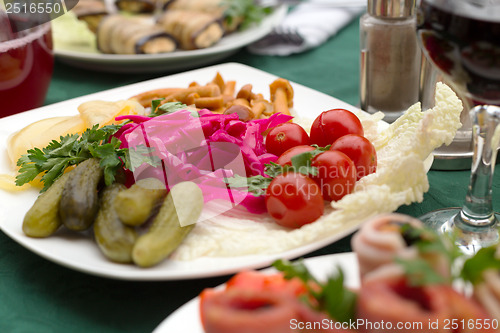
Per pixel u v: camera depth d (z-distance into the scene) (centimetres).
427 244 34
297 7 93
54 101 72
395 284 34
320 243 47
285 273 38
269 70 78
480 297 35
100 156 50
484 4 44
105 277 48
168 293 48
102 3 84
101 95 67
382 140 57
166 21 81
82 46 81
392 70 64
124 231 46
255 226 49
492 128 48
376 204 48
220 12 81
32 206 49
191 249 47
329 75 77
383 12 63
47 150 53
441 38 45
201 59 76
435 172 59
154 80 69
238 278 39
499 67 44
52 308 46
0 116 66
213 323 34
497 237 49
